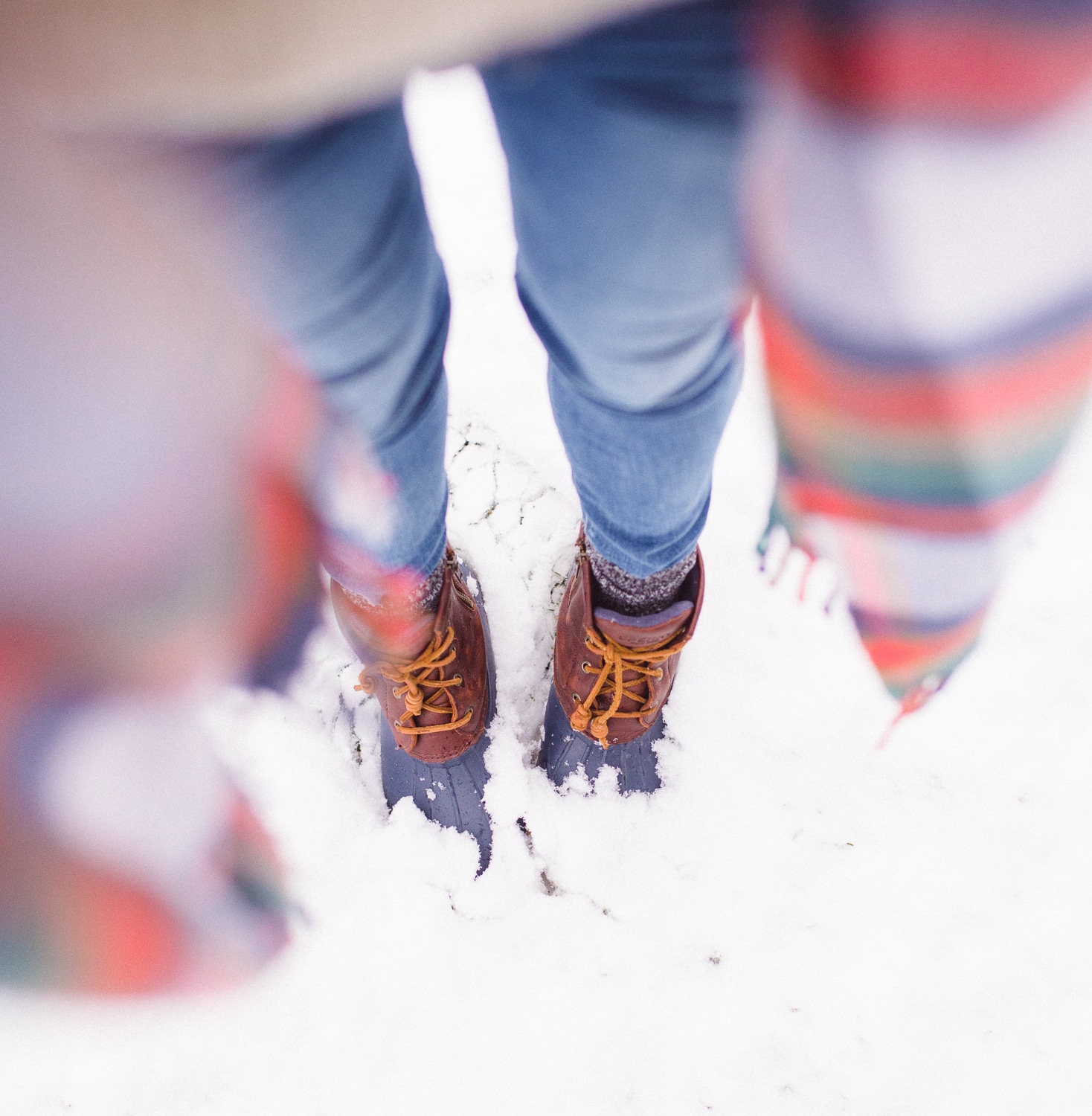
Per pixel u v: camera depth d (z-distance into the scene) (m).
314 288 0.50
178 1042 1.09
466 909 1.16
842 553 0.50
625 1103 1.09
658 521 0.82
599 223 0.52
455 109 1.64
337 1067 1.10
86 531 0.24
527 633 1.29
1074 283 0.34
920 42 0.28
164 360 0.25
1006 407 0.37
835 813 1.22
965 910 1.17
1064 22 0.28
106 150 0.28
